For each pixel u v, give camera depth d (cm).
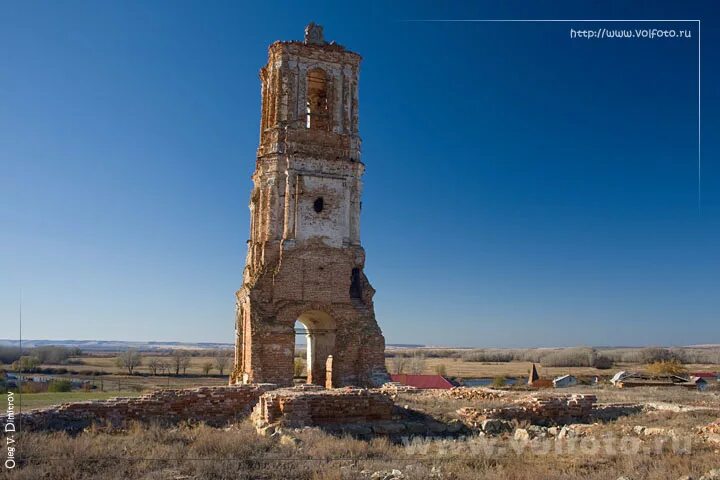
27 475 1384
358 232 3756
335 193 3734
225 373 10625
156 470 1472
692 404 2766
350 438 1869
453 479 1388
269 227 3606
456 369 13775
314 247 3606
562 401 2386
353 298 3681
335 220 3703
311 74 3916
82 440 1766
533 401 2362
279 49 3791
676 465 1486
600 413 2428
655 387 4666
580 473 1440
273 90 3838
